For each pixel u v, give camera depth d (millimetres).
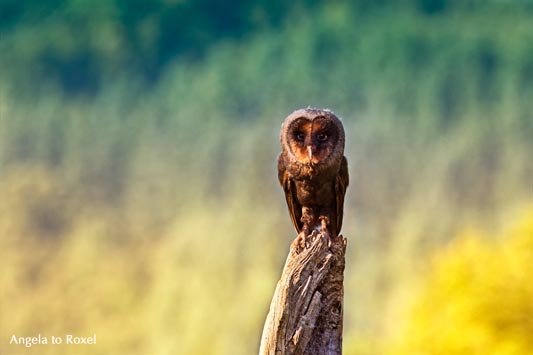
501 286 18547
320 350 9820
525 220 19047
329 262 9852
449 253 19141
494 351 18234
